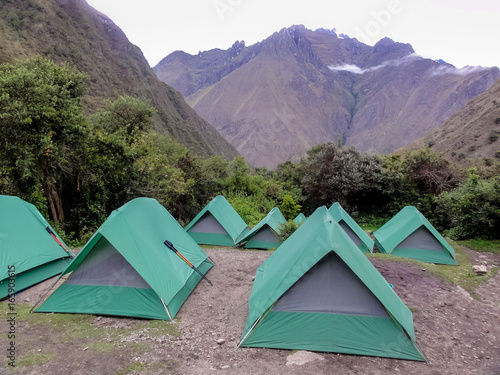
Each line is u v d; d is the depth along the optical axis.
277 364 4.31
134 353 4.41
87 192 13.28
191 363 4.24
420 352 4.63
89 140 12.61
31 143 10.08
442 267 10.77
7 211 7.17
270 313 5.03
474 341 5.27
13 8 68.00
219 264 9.27
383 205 25.53
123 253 5.90
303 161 32.09
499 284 8.59
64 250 8.11
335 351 4.70
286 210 22.48
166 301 5.80
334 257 5.19
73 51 72.25
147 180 15.62
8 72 10.04
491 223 13.73
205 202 23.06
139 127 19.02
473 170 17.61
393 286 7.77
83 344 4.61
